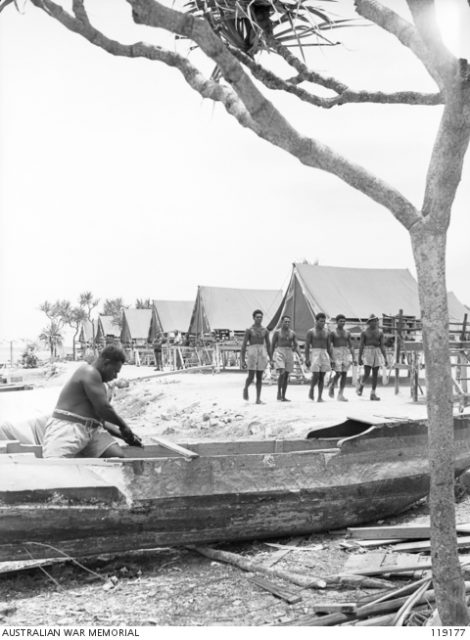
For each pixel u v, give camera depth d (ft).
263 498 19.33
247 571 17.95
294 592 16.11
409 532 19.98
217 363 98.27
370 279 84.43
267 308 110.73
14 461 18.43
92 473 17.85
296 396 57.00
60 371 124.26
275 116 11.37
